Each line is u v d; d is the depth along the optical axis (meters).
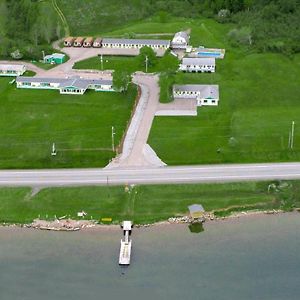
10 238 163.25
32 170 190.00
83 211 171.62
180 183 180.25
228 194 176.00
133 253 156.50
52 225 167.50
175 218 168.38
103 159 193.88
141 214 170.00
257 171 185.12
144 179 182.62
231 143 197.62
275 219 168.00
